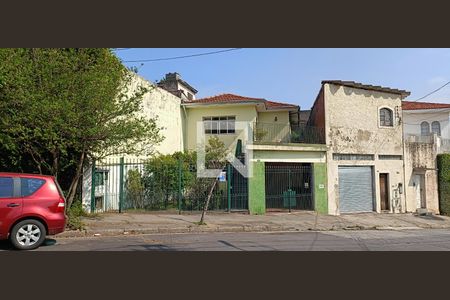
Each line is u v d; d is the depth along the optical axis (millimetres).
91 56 13234
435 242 11977
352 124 22156
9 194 8938
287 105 27266
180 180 17766
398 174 23266
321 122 22219
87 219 14062
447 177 24016
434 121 33844
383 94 23391
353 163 21953
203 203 18344
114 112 12586
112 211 16734
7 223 8797
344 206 21516
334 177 21312
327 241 11539
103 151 14164
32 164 14398
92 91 11656
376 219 19578
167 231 13055
